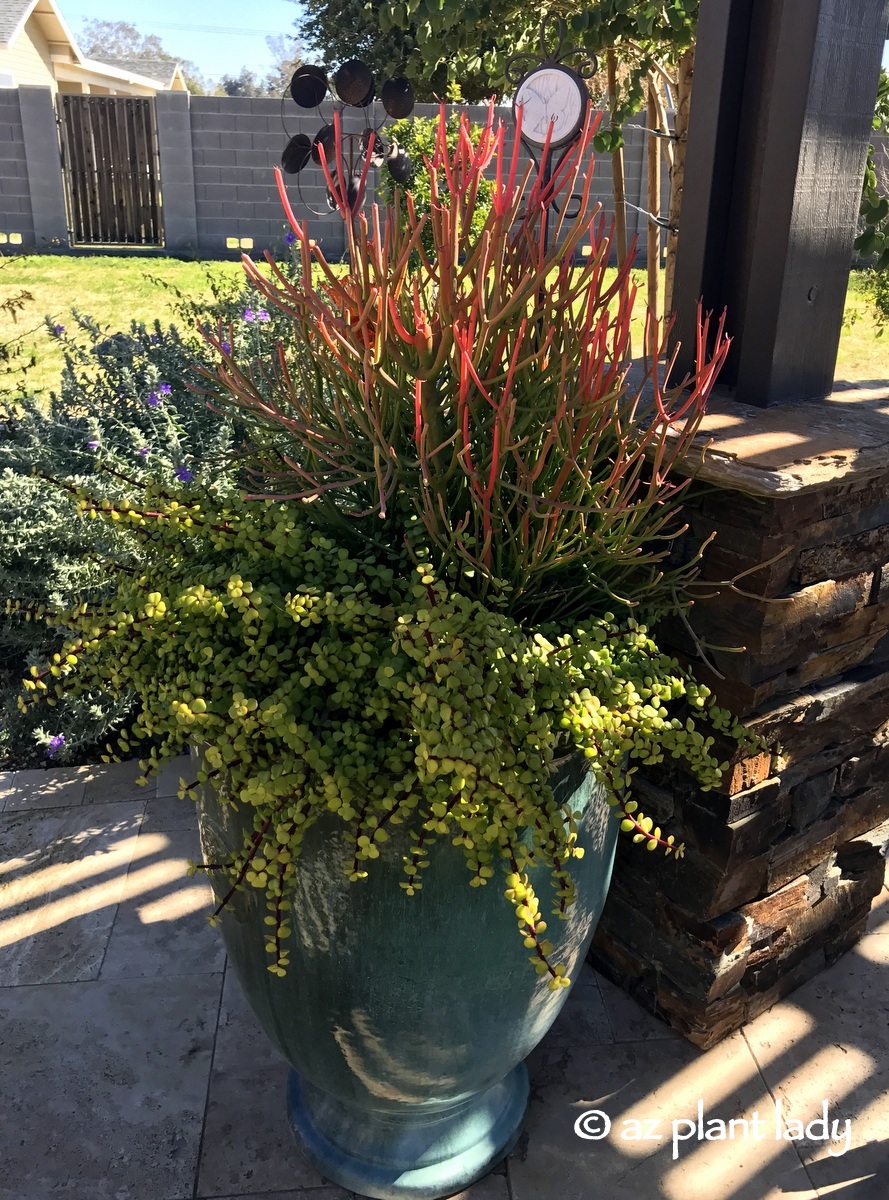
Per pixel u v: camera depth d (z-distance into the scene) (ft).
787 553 5.51
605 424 4.74
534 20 11.98
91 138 40.81
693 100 6.37
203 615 4.75
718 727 5.20
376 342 4.60
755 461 5.25
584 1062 6.92
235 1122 6.42
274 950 4.50
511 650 4.33
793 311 6.30
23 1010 7.23
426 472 4.53
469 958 4.88
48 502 10.98
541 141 6.89
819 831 6.94
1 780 9.89
